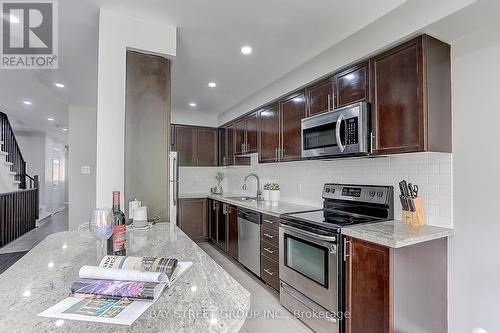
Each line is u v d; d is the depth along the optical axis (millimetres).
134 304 861
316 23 2121
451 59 1957
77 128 5133
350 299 1925
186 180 5402
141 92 2121
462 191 1906
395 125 1954
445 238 1954
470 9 1543
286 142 3201
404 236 1746
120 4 1892
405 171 2258
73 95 4254
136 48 2057
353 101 2299
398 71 1943
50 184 8797
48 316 784
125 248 1458
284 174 3824
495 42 1756
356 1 1858
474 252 1844
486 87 1798
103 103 1977
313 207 3227
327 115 2420
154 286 906
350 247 1945
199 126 5246
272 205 3488
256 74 3203
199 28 2207
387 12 1973
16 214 5293
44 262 1258
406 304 1720
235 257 3898
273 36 2334
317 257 2186
